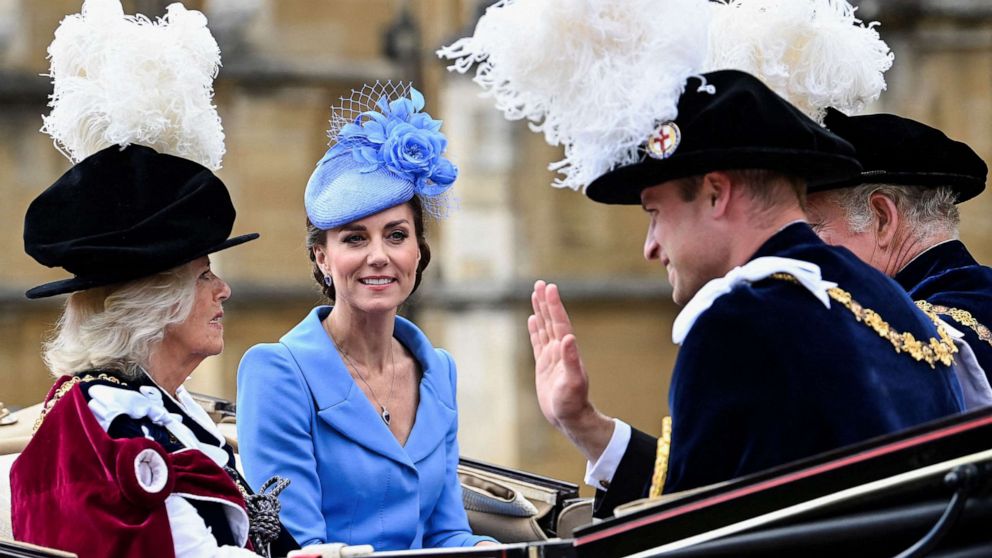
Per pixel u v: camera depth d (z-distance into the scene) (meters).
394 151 16.72
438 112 74.44
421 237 17.30
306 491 16.20
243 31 74.25
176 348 14.42
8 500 15.05
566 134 12.94
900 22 69.81
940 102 70.00
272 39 74.31
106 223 14.11
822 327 12.18
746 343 12.07
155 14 69.56
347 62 74.44
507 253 75.31
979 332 16.27
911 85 69.94
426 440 17.03
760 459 11.92
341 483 16.47
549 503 17.50
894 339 12.53
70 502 13.30
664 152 12.52
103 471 13.34
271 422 16.33
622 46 12.69
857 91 15.41
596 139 12.69
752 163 12.44
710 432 12.01
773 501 11.35
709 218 12.68
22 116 70.81
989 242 70.25
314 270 17.67
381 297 16.75
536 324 14.05
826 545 11.32
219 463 14.44
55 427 13.71
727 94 12.49
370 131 16.81
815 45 15.09
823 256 12.70
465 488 17.84
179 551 13.41
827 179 13.02
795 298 12.31
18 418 16.95
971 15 69.50
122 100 14.40
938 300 16.66
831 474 11.28
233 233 74.56
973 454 11.14
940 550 11.46
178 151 14.79
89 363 14.05
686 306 12.61
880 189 16.83
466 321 74.94
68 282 13.94
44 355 14.34
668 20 12.64
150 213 14.17
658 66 12.61
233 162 74.19
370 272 16.73
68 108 14.55
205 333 14.45
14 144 71.00
